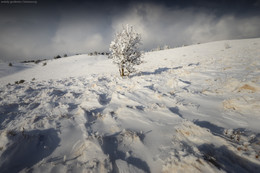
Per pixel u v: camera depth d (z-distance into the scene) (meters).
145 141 2.95
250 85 4.76
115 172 2.25
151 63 27.95
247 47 24.17
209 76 7.83
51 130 3.62
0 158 2.59
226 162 2.15
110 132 3.41
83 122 3.99
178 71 11.05
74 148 2.92
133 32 11.81
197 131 2.89
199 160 2.11
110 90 7.97
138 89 7.14
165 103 5.03
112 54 12.32
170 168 2.16
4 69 52.91
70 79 14.48
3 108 5.57
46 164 2.47
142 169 2.28
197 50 35.81
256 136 2.63
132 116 4.10
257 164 2.08
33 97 7.72
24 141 3.02
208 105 4.45
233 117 3.51
